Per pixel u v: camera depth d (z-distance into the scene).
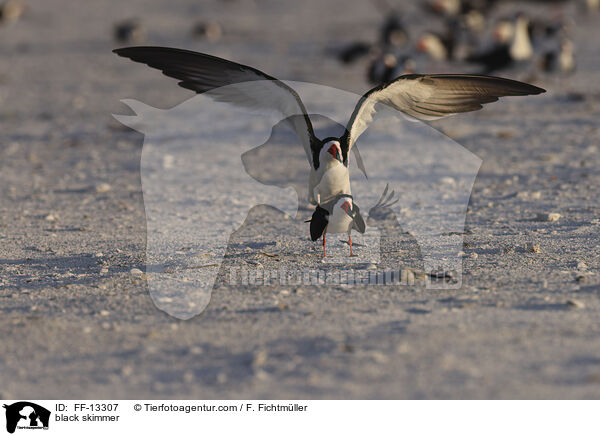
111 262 10.88
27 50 47.31
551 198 14.29
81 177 17.98
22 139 23.27
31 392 6.77
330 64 36.25
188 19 63.84
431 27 51.50
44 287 9.79
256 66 36.22
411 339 7.53
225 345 7.62
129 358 7.40
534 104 25.44
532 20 32.31
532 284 9.24
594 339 7.39
